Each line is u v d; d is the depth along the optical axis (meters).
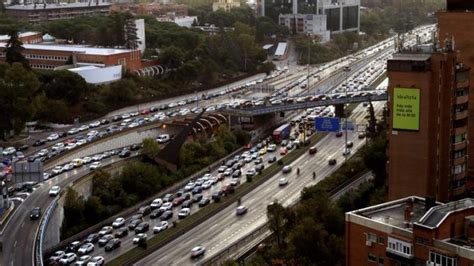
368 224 150.75
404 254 142.62
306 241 188.38
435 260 137.12
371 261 151.00
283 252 193.25
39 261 187.12
